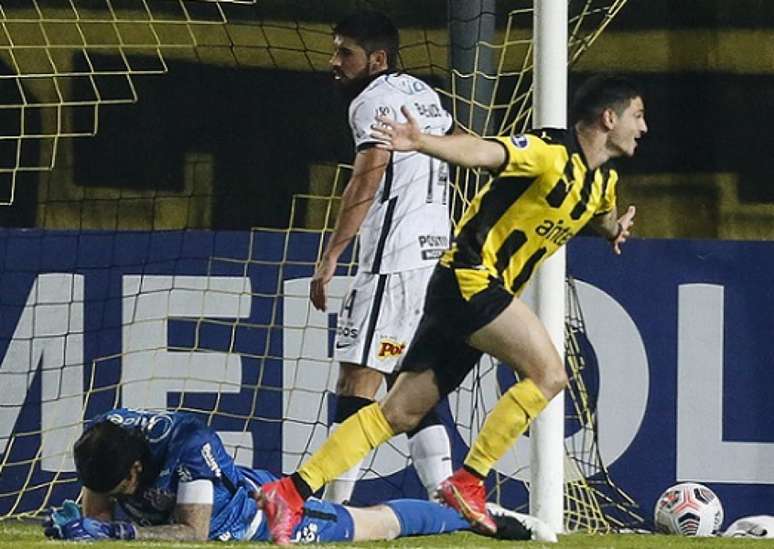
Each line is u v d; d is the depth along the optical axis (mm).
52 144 27984
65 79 28031
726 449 27391
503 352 19391
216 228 28156
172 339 27406
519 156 18844
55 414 27172
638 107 19688
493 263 19469
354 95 23250
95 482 19281
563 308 24016
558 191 19266
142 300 27422
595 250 27484
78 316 27297
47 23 28109
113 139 28047
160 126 28125
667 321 27484
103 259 27422
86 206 27969
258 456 27312
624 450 27281
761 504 27297
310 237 27641
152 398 27328
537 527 22188
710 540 23250
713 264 27547
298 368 27438
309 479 19219
